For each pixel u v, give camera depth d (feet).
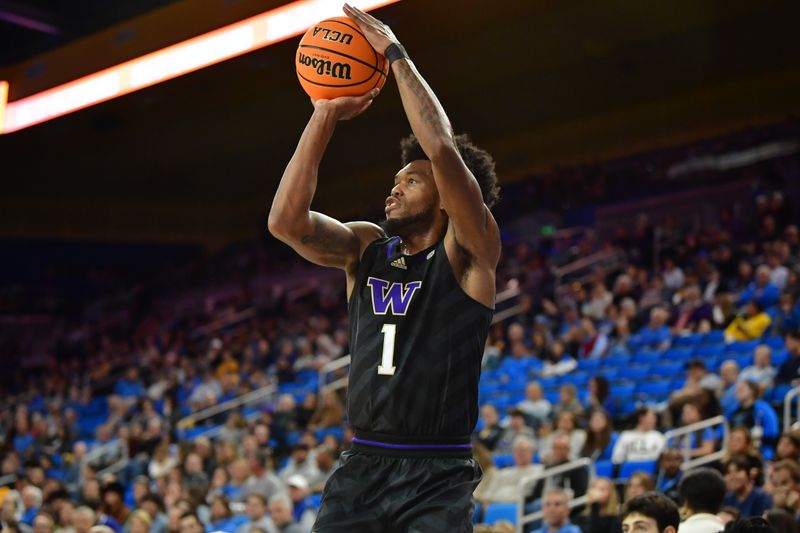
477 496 31.68
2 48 63.41
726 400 34.19
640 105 82.99
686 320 47.26
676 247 61.41
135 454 47.83
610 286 61.16
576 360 47.14
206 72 57.67
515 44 69.15
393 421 9.92
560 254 69.87
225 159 92.32
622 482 29.96
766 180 67.87
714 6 63.72
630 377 43.32
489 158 11.31
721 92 78.74
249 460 36.24
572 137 86.74
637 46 70.28
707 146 75.10
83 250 102.47
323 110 10.58
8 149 83.87
